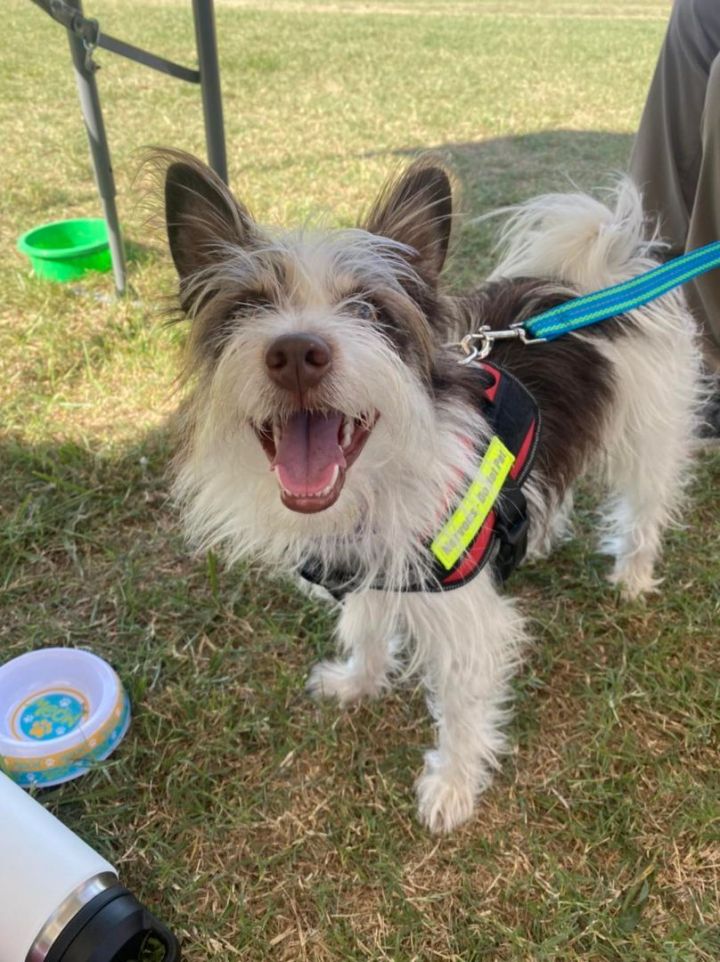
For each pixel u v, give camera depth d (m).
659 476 0.87
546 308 0.76
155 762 0.73
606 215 0.80
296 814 0.71
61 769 0.71
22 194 1.79
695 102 1.09
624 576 0.92
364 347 0.50
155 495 1.01
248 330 0.51
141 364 1.22
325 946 0.62
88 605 0.89
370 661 0.78
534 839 0.68
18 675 0.78
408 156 2.06
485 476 0.59
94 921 0.54
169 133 2.19
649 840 0.68
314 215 0.74
